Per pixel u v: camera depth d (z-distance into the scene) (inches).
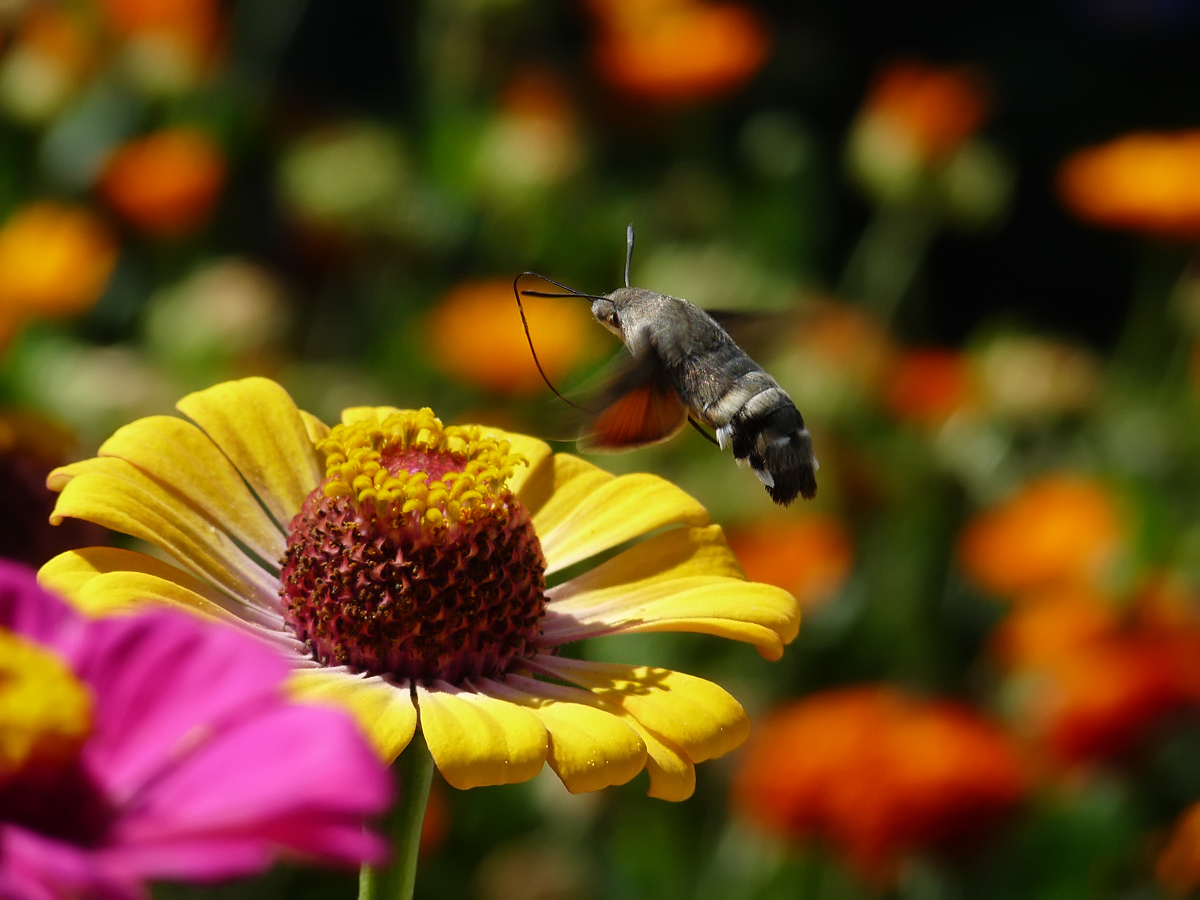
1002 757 15.1
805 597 17.7
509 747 11.4
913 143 22.0
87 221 20.7
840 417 20.1
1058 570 18.0
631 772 11.6
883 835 15.1
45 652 9.5
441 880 16.6
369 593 12.2
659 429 13.4
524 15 23.1
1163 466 21.4
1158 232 22.1
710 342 13.4
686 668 18.1
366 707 11.5
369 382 20.4
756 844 16.7
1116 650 16.3
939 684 19.3
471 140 22.3
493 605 12.3
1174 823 16.5
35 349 19.1
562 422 12.6
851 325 20.7
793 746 15.5
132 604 11.5
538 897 16.3
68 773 9.5
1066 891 16.2
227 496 12.5
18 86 22.1
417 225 21.5
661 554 13.0
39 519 13.1
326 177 20.9
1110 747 16.0
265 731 9.5
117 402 18.2
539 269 22.3
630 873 16.7
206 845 9.0
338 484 12.3
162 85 23.0
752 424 13.2
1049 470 20.8
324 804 8.9
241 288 19.6
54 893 8.2
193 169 20.8
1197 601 18.3
